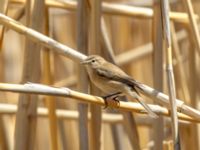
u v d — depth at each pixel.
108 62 9.34
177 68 11.57
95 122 9.23
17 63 14.39
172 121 7.55
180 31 13.77
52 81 10.52
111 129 11.86
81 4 9.24
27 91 6.93
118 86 8.86
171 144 8.51
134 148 9.62
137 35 15.09
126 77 8.86
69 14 14.66
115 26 14.73
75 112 11.45
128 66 14.20
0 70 14.11
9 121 11.95
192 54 11.21
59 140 12.98
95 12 9.32
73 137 13.24
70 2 10.42
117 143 11.83
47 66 10.47
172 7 13.38
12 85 6.89
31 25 9.08
